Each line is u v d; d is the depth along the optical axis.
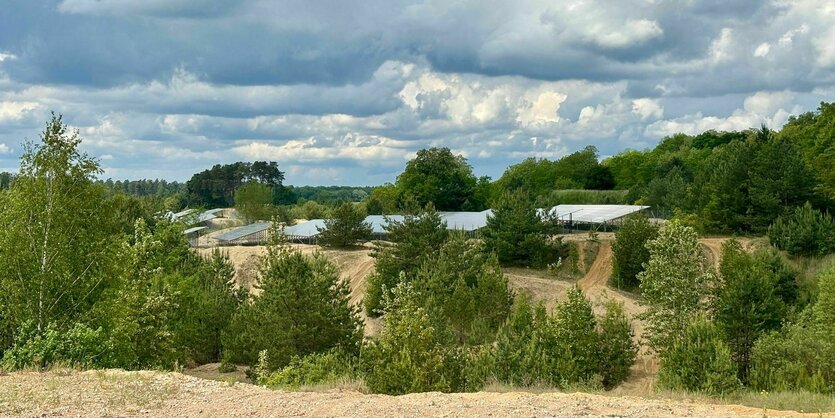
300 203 199.75
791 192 78.25
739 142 88.38
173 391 16.11
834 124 94.88
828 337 34.12
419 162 140.75
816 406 16.88
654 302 46.78
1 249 28.67
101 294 30.80
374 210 133.50
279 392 16.33
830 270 45.31
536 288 73.31
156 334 33.22
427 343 28.30
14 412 13.88
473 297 55.81
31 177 29.80
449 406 14.47
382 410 14.02
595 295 70.38
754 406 17.34
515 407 14.34
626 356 42.00
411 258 74.12
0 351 27.70
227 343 46.88
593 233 86.44
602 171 155.75
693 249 46.59
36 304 28.59
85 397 15.42
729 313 42.41
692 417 13.86
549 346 39.56
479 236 90.06
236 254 96.31
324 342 40.56
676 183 105.94
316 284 42.28
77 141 30.84
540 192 146.12
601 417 13.56
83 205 30.66
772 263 56.47
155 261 49.25
